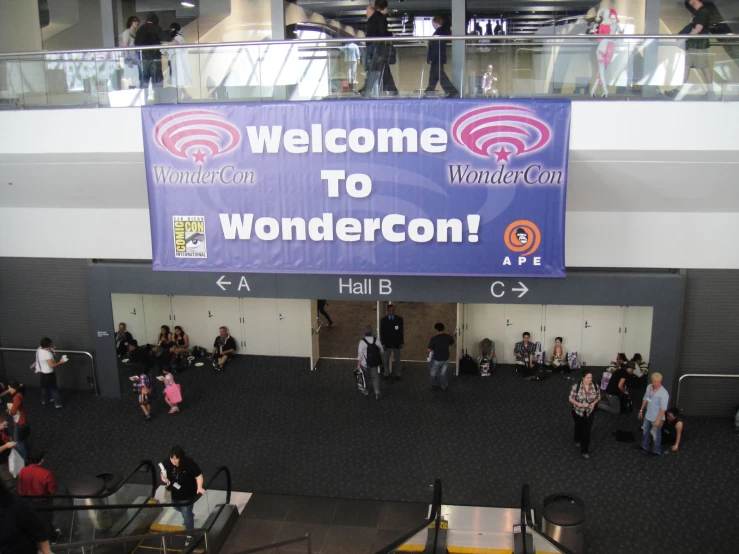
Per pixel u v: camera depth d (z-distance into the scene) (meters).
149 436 12.45
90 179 11.62
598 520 9.68
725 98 9.73
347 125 9.96
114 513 9.09
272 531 9.48
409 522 9.66
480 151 9.90
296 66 10.31
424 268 10.45
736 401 12.88
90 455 11.73
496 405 13.62
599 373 15.28
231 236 10.62
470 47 9.97
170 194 10.58
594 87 9.93
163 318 16.75
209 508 9.54
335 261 10.59
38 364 13.43
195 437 12.38
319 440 12.20
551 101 9.67
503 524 9.59
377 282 12.02
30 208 12.75
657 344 12.27
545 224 10.08
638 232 11.48
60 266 13.92
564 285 11.84
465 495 10.36
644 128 9.81
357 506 10.09
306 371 15.57
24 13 14.22
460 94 10.12
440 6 12.48
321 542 9.20
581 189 10.86
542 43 9.87
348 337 17.89
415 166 10.04
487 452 11.70
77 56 10.66
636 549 9.03
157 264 10.85
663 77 9.79
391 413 13.30
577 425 11.76
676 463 11.28
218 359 15.77
